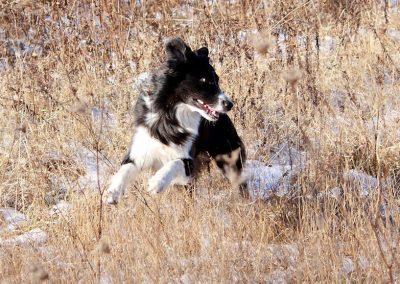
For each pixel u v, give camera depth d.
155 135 9.97
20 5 13.88
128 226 8.94
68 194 10.65
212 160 10.95
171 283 7.93
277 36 13.95
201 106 9.98
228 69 13.22
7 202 10.85
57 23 14.37
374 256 8.16
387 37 15.68
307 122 11.83
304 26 14.52
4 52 13.72
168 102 9.96
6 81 13.10
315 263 8.09
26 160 11.27
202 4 15.17
